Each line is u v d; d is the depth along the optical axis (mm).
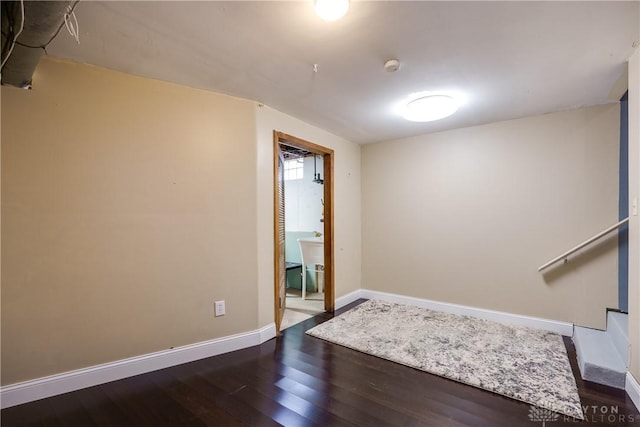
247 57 1905
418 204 3701
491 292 3227
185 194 2342
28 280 1819
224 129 2512
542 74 2111
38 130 1838
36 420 1674
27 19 1219
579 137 2779
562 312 2861
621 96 2498
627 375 1893
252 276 2660
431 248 3609
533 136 2986
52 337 1891
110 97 2062
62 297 1917
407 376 2145
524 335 2807
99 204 2025
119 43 1741
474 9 1450
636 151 1793
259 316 2705
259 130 2695
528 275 3023
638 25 1551
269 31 1634
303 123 3186
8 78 1651
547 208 2928
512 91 2400
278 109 2838
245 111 2609
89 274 1998
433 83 2260
